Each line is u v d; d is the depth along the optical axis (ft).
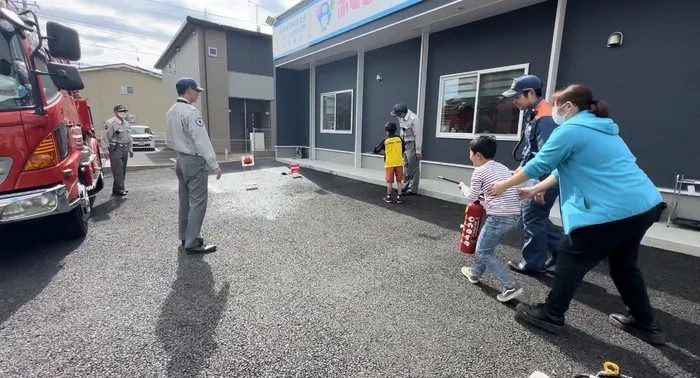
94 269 9.75
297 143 37.42
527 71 17.62
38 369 5.75
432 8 17.63
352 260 10.64
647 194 6.07
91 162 15.20
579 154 6.24
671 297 8.48
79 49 10.19
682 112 13.12
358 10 22.47
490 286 9.02
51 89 11.07
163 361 6.00
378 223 14.52
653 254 11.19
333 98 32.04
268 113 55.31
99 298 8.13
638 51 13.93
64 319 7.23
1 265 9.98
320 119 33.83
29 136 9.25
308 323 7.23
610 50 14.66
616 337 6.88
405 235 13.03
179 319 7.29
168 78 62.59
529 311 7.27
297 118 36.91
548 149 6.42
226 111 48.96
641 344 6.67
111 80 72.74
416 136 19.52
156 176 26.58
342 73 30.40
